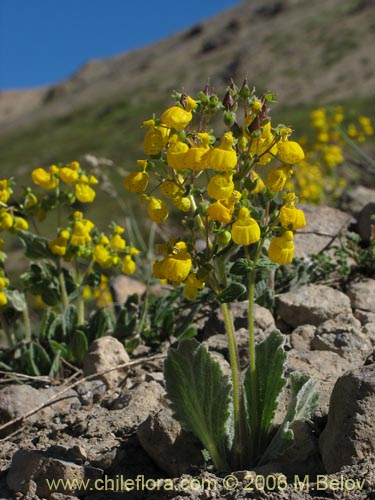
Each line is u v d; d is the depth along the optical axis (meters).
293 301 4.24
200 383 2.86
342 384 2.82
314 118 8.61
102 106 85.94
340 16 87.50
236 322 4.19
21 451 3.13
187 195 2.72
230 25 101.31
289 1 101.12
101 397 3.77
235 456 2.89
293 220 2.64
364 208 5.27
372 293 4.39
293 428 2.88
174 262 2.60
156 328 4.47
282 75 73.62
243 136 2.73
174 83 85.81
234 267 2.65
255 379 2.90
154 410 3.44
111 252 4.54
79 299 4.57
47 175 4.38
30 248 4.45
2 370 4.30
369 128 8.84
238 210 2.60
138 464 3.10
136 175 2.73
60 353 4.23
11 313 4.65
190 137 2.75
